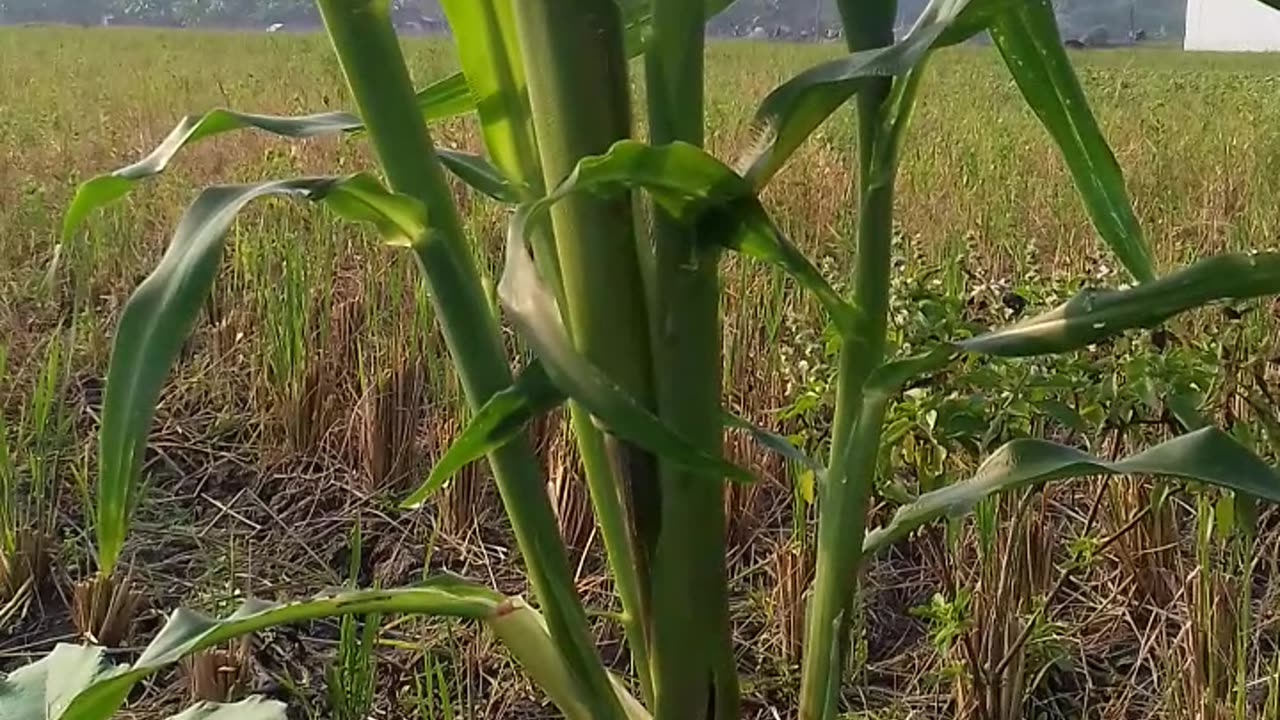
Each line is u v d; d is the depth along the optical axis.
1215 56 28.38
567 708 0.93
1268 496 0.88
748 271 3.50
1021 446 0.95
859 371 0.90
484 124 0.93
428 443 2.88
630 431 0.69
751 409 2.75
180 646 0.89
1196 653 1.88
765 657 2.12
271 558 2.56
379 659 2.10
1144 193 5.55
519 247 0.73
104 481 0.79
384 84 0.86
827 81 0.83
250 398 3.21
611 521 0.94
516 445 0.90
